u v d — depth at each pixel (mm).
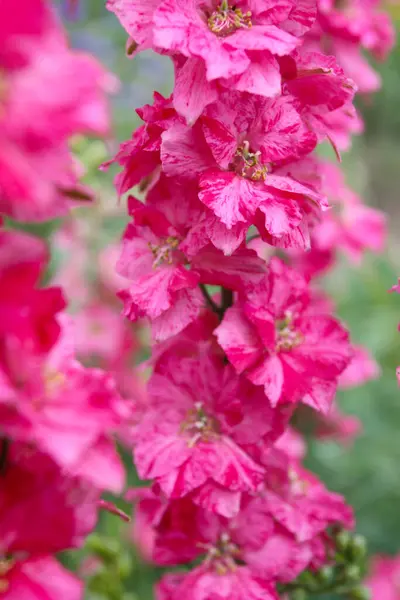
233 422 421
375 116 1476
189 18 388
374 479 754
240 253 409
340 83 404
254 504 431
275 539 437
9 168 325
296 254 584
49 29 335
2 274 342
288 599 491
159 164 412
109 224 689
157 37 382
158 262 417
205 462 415
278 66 386
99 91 357
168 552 437
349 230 599
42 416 350
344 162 930
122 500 608
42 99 330
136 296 412
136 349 646
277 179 401
